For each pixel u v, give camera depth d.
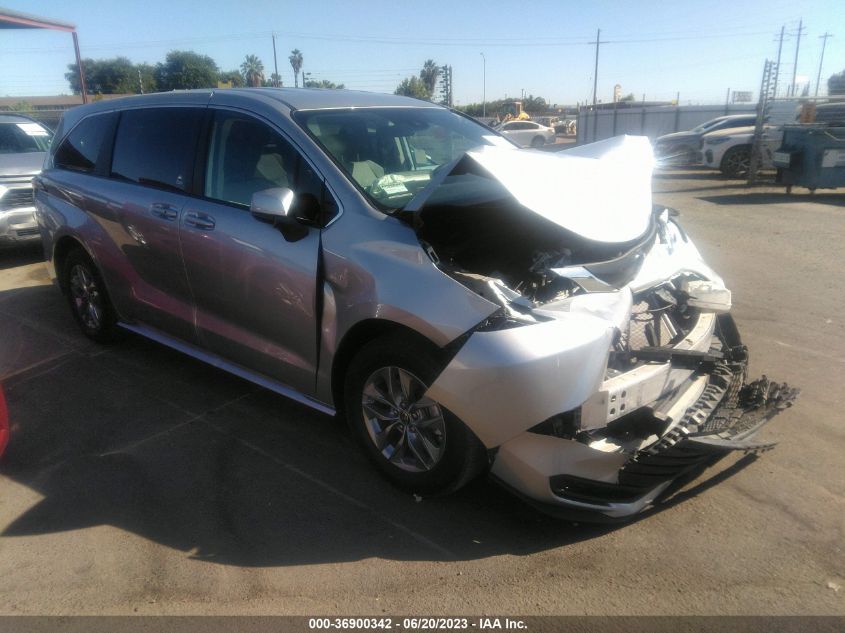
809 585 2.58
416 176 3.70
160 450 3.64
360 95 4.25
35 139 8.71
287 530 2.97
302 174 3.43
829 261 7.38
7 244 7.43
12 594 2.61
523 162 3.23
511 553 2.81
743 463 3.43
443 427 2.90
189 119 4.05
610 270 3.06
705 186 15.05
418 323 2.81
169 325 4.27
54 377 4.58
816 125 12.54
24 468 3.49
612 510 2.76
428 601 2.55
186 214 3.86
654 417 2.89
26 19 10.56
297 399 3.60
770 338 5.09
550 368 2.54
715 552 2.78
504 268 3.25
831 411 3.93
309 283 3.24
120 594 2.60
